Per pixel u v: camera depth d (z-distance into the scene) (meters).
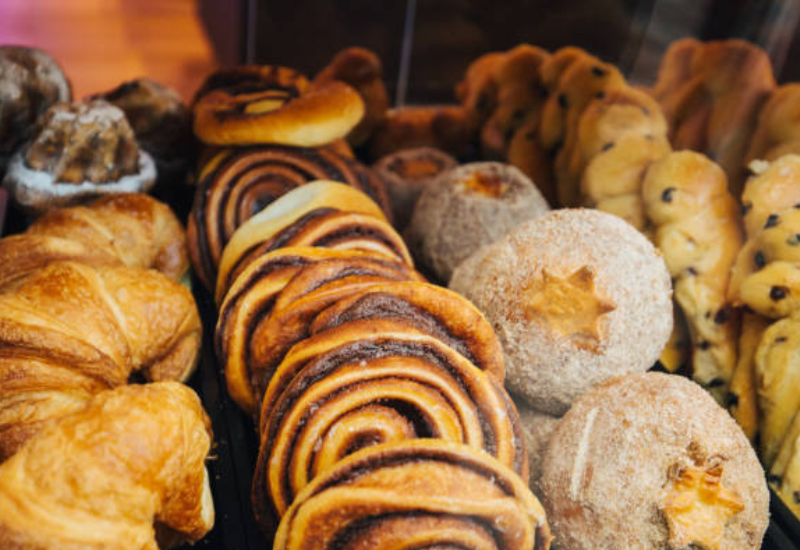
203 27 0.72
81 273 0.39
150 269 0.46
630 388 0.35
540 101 0.57
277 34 0.63
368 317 0.34
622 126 0.47
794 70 0.45
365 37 0.66
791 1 0.44
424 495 0.29
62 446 0.29
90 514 0.28
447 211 0.50
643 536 0.32
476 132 0.62
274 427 0.33
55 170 0.49
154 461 0.29
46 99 0.53
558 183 0.54
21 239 0.42
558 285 0.37
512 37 0.64
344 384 0.32
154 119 0.55
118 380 0.38
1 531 0.27
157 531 0.33
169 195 0.58
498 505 0.29
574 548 0.34
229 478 0.37
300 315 0.35
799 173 0.40
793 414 0.38
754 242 0.41
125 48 0.68
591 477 0.33
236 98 0.53
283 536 0.30
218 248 0.47
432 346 0.33
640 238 0.40
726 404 0.41
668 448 0.33
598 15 0.59
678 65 0.50
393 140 0.63
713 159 0.45
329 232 0.41
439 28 0.66
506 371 0.39
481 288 0.40
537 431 0.39
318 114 0.47
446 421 0.32
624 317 0.37
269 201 0.48
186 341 0.42
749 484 0.33
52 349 0.36
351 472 0.30
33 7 0.70
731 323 0.42
